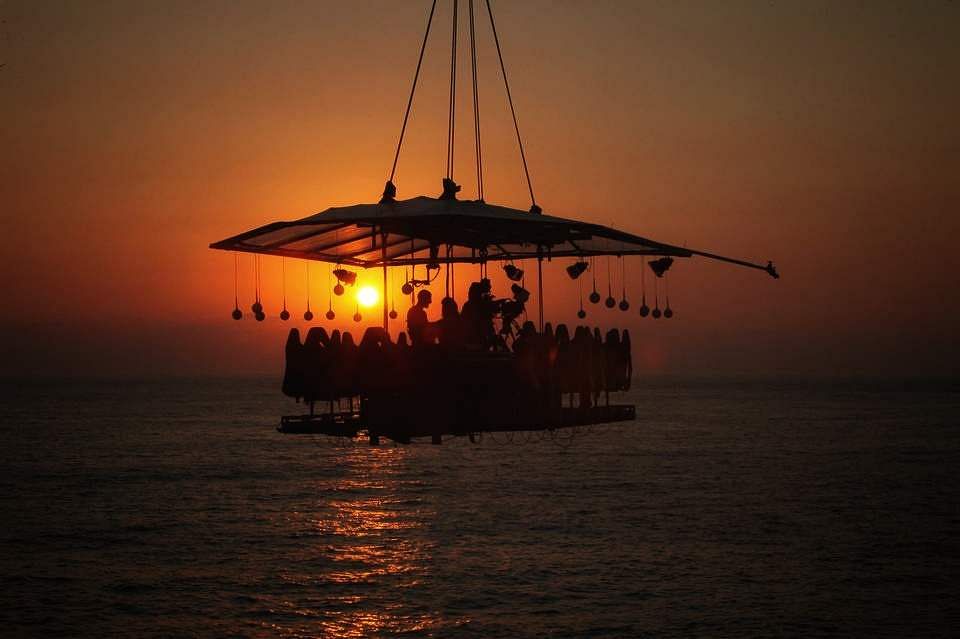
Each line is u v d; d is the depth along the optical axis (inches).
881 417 7416.3
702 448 4771.2
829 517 2659.9
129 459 4286.4
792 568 2028.8
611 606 1739.7
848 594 1809.8
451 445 5260.8
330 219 730.2
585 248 929.5
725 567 2038.6
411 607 1752.0
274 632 1606.8
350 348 746.2
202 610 1734.7
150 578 1973.4
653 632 1579.7
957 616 1656.0
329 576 1994.3
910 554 2161.7
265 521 2687.0
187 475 3750.0
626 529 2496.3
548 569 2033.7
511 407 768.3
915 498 3014.3
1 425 6481.3
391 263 967.6
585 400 826.2
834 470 3762.3
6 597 1818.4
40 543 2340.1
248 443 5206.7
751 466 3929.6
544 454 4680.1
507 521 2652.6
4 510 2839.6
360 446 5162.4
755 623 1624.0
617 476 3673.7
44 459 4220.0
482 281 815.1
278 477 3737.7
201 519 2714.1
